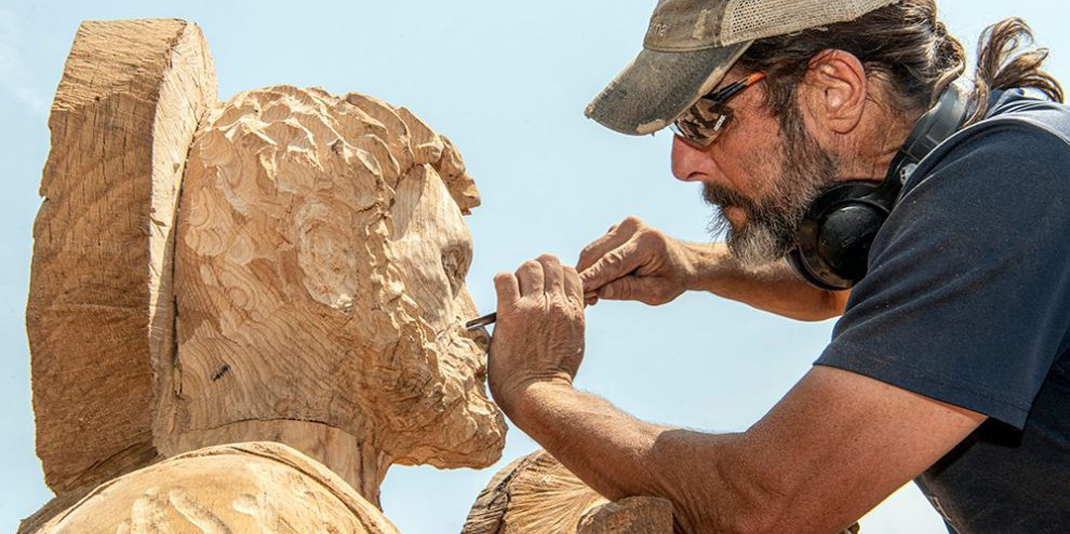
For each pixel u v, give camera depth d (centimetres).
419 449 174
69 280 146
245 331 158
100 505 124
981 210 138
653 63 170
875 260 149
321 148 162
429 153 181
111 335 148
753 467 147
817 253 171
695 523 154
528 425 173
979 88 159
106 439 153
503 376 179
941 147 148
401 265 169
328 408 161
